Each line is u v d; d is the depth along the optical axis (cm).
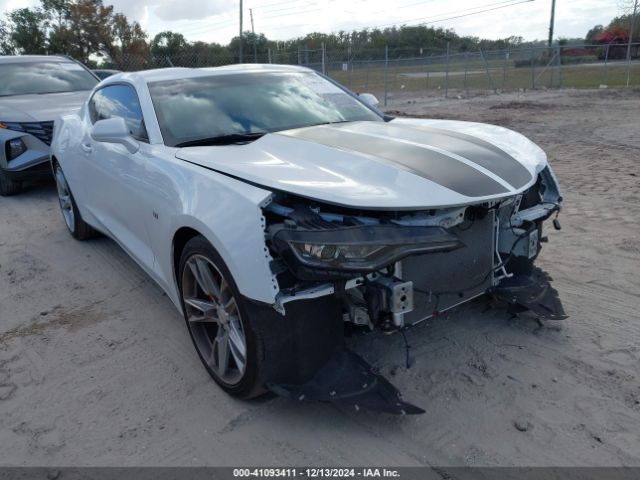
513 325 326
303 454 235
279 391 241
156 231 307
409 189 238
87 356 323
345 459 230
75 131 475
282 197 239
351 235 218
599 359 288
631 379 271
